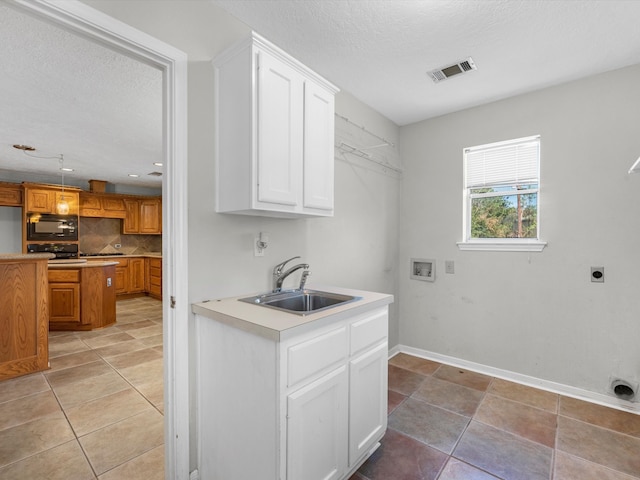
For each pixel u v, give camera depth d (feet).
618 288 7.43
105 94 8.14
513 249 8.73
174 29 4.84
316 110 5.89
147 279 22.09
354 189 8.92
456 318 9.75
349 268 8.73
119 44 4.32
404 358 10.34
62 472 5.41
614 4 5.31
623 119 7.32
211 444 4.95
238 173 5.03
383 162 10.02
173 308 4.91
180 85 4.88
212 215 5.38
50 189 18.15
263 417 4.13
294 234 7.11
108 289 14.65
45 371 9.50
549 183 8.24
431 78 7.82
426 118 10.25
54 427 6.69
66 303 13.60
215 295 5.47
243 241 5.94
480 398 7.82
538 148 8.59
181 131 4.90
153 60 4.70
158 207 23.08
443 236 9.99
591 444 6.11
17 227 18.31
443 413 7.17
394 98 8.89
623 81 7.32
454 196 9.78
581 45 6.46
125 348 11.54
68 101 8.56
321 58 6.97
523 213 8.90
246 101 4.86
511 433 6.45
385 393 6.08
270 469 4.06
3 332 8.88
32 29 5.52
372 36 6.20
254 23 5.83
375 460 5.69
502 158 9.14
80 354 10.93
